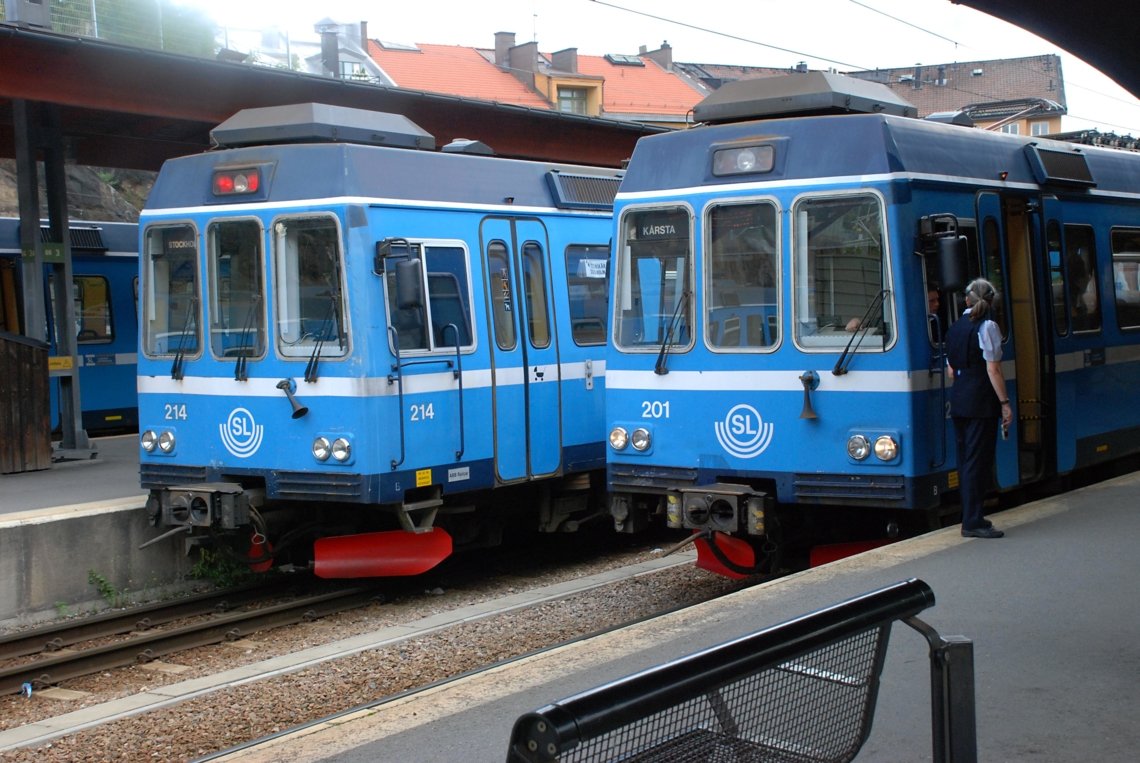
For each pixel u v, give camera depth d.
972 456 9.21
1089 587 7.71
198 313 11.52
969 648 3.82
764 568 10.35
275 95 16.19
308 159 10.97
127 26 31.23
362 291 10.67
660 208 10.00
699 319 9.80
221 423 11.39
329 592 11.94
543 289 12.80
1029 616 7.11
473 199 11.95
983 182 10.28
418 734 5.57
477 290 11.88
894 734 5.31
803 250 9.40
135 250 22.06
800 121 9.52
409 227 11.14
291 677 8.78
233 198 11.26
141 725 7.82
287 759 5.32
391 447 10.79
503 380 12.12
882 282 9.09
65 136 18.23
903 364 9.01
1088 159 12.69
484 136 18.94
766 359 9.51
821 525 10.26
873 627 3.73
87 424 21.12
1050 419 11.29
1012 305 10.88
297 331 10.97
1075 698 5.72
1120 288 12.99
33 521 10.93
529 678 6.37
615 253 10.23
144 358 11.84
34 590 10.90
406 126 12.36
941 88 67.50
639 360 10.08
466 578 12.76
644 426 10.08
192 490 11.23
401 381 10.91
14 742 7.67
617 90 57.03
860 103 10.01
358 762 5.23
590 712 2.85
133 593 11.76
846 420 9.20
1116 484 11.60
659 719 3.23
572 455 13.06
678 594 11.05
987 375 9.12
